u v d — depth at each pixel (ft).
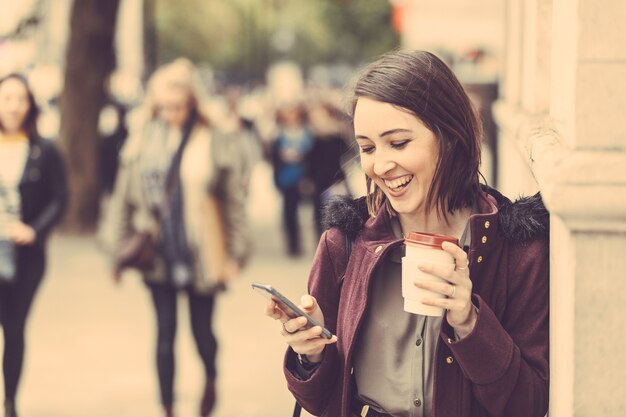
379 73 8.84
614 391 7.55
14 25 55.98
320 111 50.42
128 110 71.20
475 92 31.55
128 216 22.75
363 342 9.22
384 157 8.81
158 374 22.47
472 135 8.95
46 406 25.12
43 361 29.76
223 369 28.55
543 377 8.83
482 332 8.38
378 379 9.16
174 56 160.86
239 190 22.98
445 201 9.02
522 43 16.78
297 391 9.44
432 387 8.89
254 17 169.99
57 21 87.81
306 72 195.93
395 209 9.01
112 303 38.68
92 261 48.75
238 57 200.54
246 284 42.75
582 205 7.16
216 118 23.22
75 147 56.24
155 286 22.66
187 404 25.18
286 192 50.57
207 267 22.53
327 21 178.09
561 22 8.79
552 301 8.63
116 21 56.70
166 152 22.58
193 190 22.52
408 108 8.70
